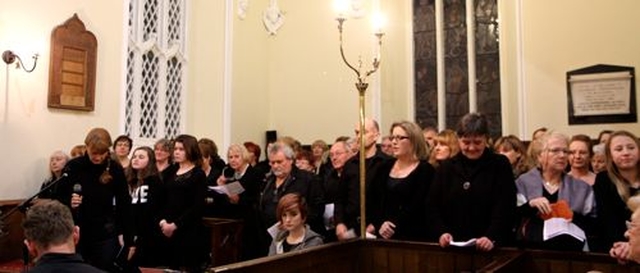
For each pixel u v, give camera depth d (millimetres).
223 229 4961
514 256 2715
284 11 8773
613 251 2621
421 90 8273
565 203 3016
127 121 6902
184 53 7848
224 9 7906
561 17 6949
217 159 5680
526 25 7160
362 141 3447
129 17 6922
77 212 3781
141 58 7121
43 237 2215
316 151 6207
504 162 3178
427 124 8188
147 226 4789
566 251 2840
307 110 8500
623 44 6578
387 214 3584
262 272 2473
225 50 7863
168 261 4637
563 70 6891
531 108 7066
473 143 3152
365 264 3301
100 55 6184
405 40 8406
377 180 3717
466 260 3008
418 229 3514
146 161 4902
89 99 5988
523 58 7148
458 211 3176
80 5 5973
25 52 5418
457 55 8039
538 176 3230
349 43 8188
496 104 7688
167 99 7586
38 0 5547
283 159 4074
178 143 4695
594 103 6680
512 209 3078
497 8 7746
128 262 4152
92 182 3869
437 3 8156
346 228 3768
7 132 5258
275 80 8773
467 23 7922
